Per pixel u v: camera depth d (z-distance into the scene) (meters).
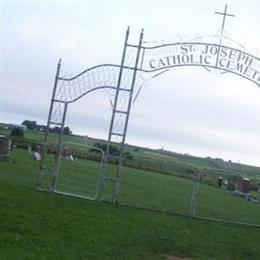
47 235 12.80
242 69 19.39
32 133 75.06
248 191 38.16
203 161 71.06
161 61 19.39
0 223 13.24
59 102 19.91
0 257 10.30
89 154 38.31
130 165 52.12
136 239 13.81
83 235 13.33
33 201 16.83
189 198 28.84
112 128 19.62
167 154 81.69
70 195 19.45
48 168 21.34
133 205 20.47
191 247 13.91
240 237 16.45
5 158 31.42
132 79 19.42
